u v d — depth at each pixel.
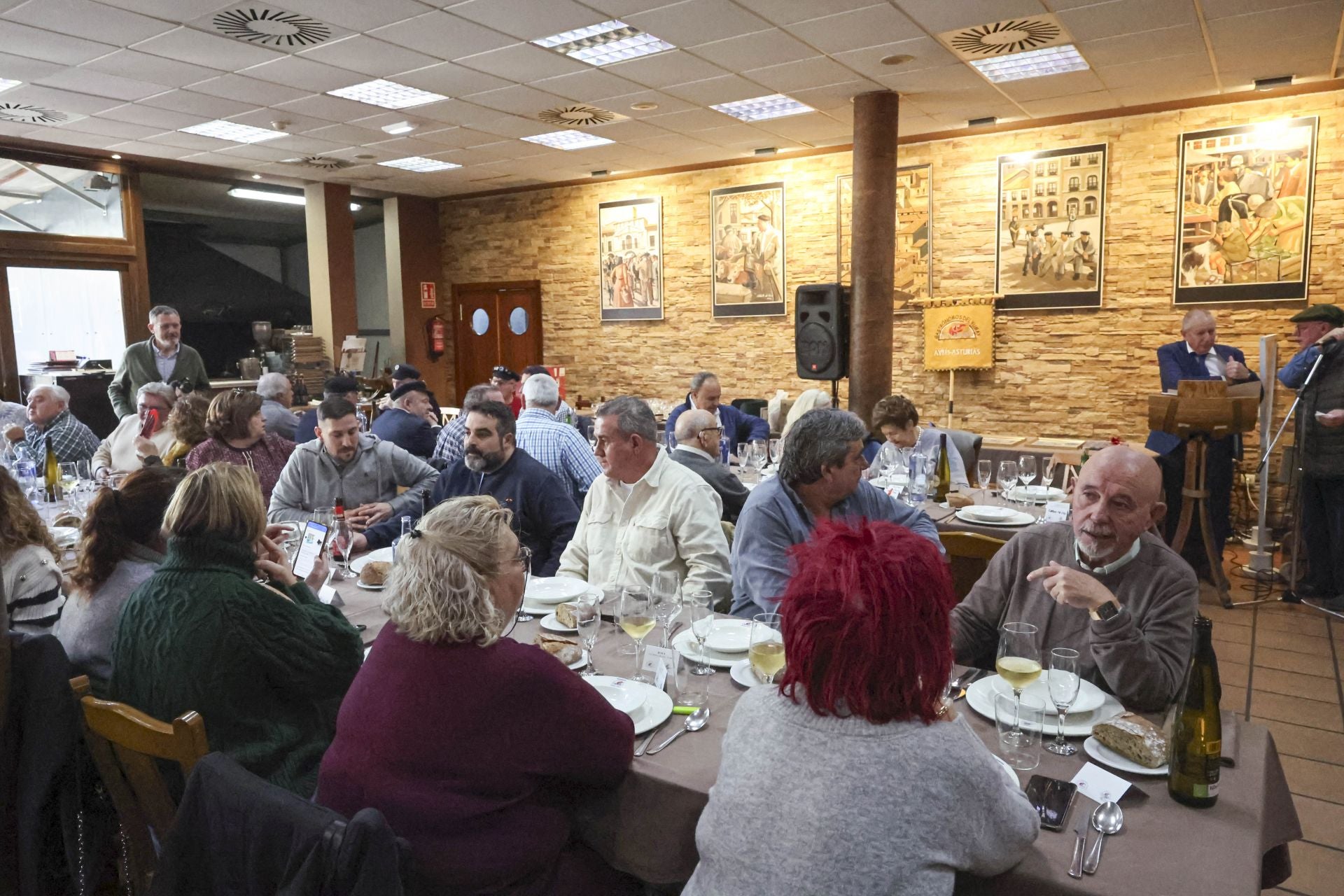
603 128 7.41
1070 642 2.02
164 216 12.27
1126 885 1.18
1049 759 1.56
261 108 6.71
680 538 2.86
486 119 7.09
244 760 1.82
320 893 1.20
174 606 1.82
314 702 2.00
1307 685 3.80
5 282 7.96
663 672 1.88
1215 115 6.53
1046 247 7.26
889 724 1.15
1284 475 5.84
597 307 9.90
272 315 13.59
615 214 9.59
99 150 8.10
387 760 1.47
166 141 7.75
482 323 10.67
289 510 3.61
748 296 8.83
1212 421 4.82
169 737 1.54
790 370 8.70
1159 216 6.81
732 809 1.16
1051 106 6.74
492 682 1.46
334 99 6.47
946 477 4.42
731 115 7.04
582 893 1.62
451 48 5.36
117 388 6.55
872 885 1.07
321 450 3.77
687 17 4.86
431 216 10.87
